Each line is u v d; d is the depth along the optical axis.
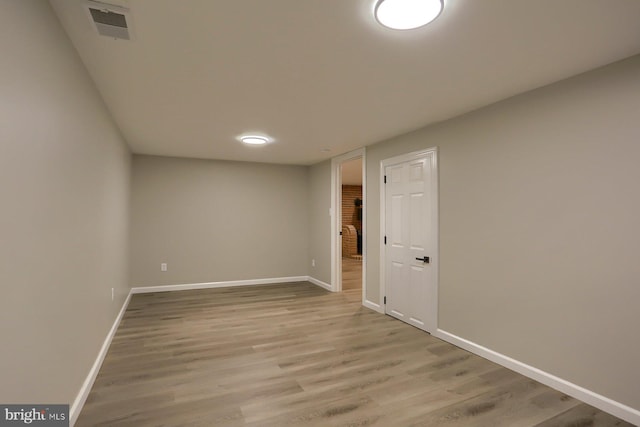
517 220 2.69
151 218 5.43
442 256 3.41
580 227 2.29
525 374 2.61
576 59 2.09
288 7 1.57
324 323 3.91
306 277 6.53
